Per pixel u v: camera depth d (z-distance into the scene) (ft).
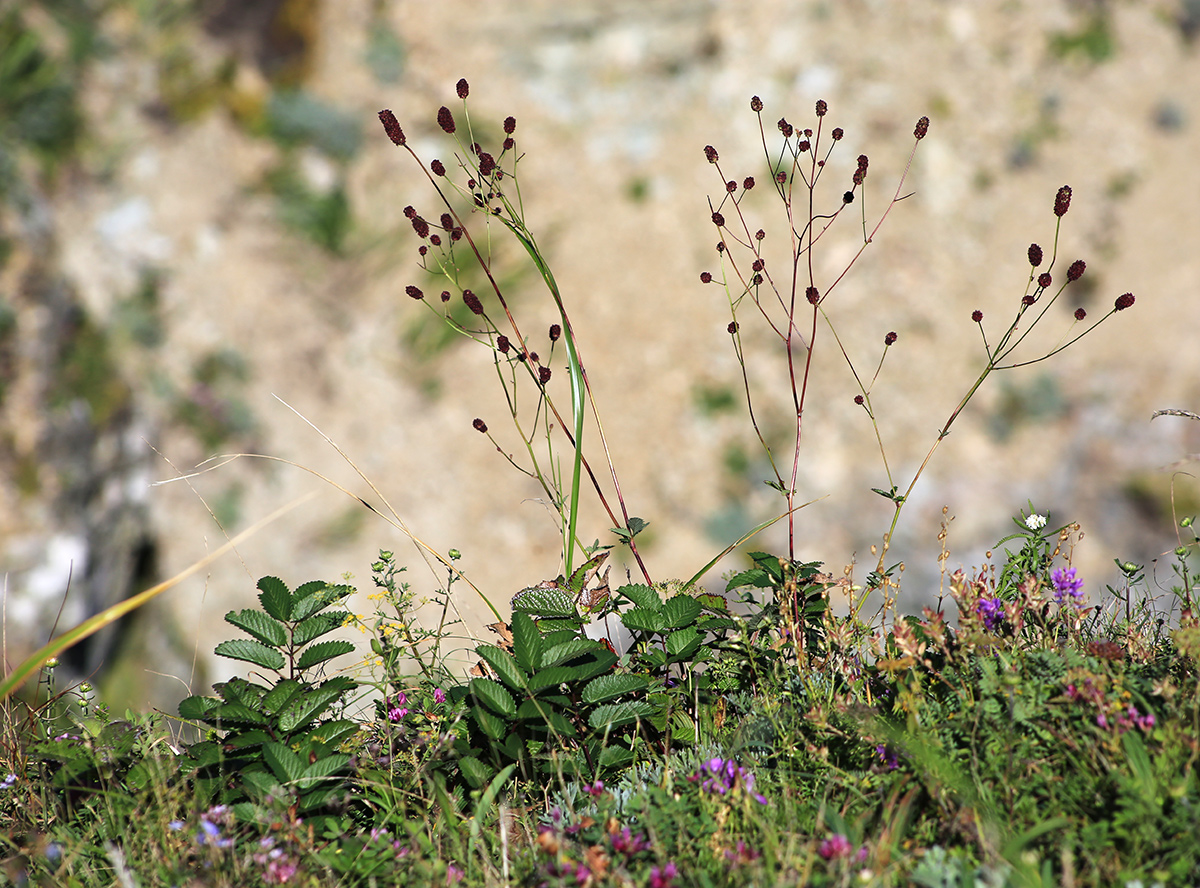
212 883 6.00
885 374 45.39
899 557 41.42
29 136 39.50
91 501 34.19
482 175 8.70
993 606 7.57
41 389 34.81
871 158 50.03
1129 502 42.16
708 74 52.01
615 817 6.40
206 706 7.45
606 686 7.64
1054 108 52.29
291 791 6.81
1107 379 45.57
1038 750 6.22
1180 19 55.21
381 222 46.60
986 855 5.27
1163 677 6.70
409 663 9.81
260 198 44.88
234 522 37.27
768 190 49.16
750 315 46.21
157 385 38.42
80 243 39.32
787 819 6.17
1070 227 49.47
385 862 6.38
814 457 43.73
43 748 7.48
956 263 48.19
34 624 30.45
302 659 7.75
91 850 6.62
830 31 52.85
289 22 48.55
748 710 7.95
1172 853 5.18
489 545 40.09
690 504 42.37
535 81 51.26
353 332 43.91
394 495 40.11
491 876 6.13
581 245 47.47
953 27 53.62
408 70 50.01
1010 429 44.75
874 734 6.43
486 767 7.55
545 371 8.89
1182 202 50.31
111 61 43.39
